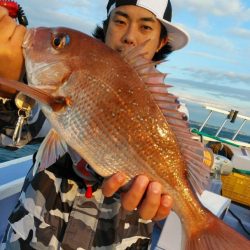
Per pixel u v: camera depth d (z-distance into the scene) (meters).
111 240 0.57
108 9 0.77
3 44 0.44
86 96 0.44
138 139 0.46
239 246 0.47
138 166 0.46
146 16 0.68
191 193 0.49
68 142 0.45
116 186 0.45
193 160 0.48
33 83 0.45
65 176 0.58
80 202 0.57
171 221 0.82
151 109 0.46
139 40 0.68
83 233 0.57
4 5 0.47
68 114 0.44
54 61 0.45
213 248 0.48
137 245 0.60
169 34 0.77
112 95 0.45
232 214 1.26
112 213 0.58
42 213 0.57
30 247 0.56
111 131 0.45
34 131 0.55
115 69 0.45
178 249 0.80
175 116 0.47
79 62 0.45
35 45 0.45
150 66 0.46
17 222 0.58
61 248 0.56
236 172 1.60
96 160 0.46
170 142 0.47
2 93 0.48
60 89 0.44
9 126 0.52
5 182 0.83
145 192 0.46
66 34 0.45
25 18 0.49
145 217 0.47
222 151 1.69
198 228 0.49
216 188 1.24
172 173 0.48
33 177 0.60
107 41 0.70
